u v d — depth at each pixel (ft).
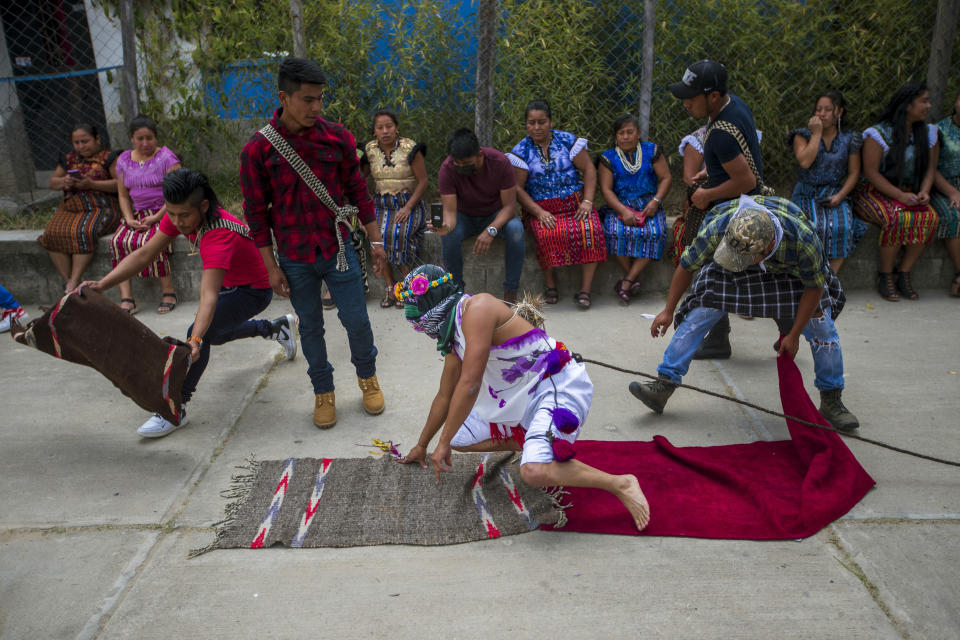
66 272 18.35
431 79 19.54
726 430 11.75
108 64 22.50
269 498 9.89
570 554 8.80
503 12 18.71
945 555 8.55
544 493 9.91
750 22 18.89
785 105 19.95
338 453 11.25
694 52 19.15
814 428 10.34
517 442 9.73
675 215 19.33
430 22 18.84
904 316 16.57
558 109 19.19
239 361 14.93
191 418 12.50
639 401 12.84
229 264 10.89
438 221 16.88
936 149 17.31
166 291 18.02
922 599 7.88
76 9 23.08
